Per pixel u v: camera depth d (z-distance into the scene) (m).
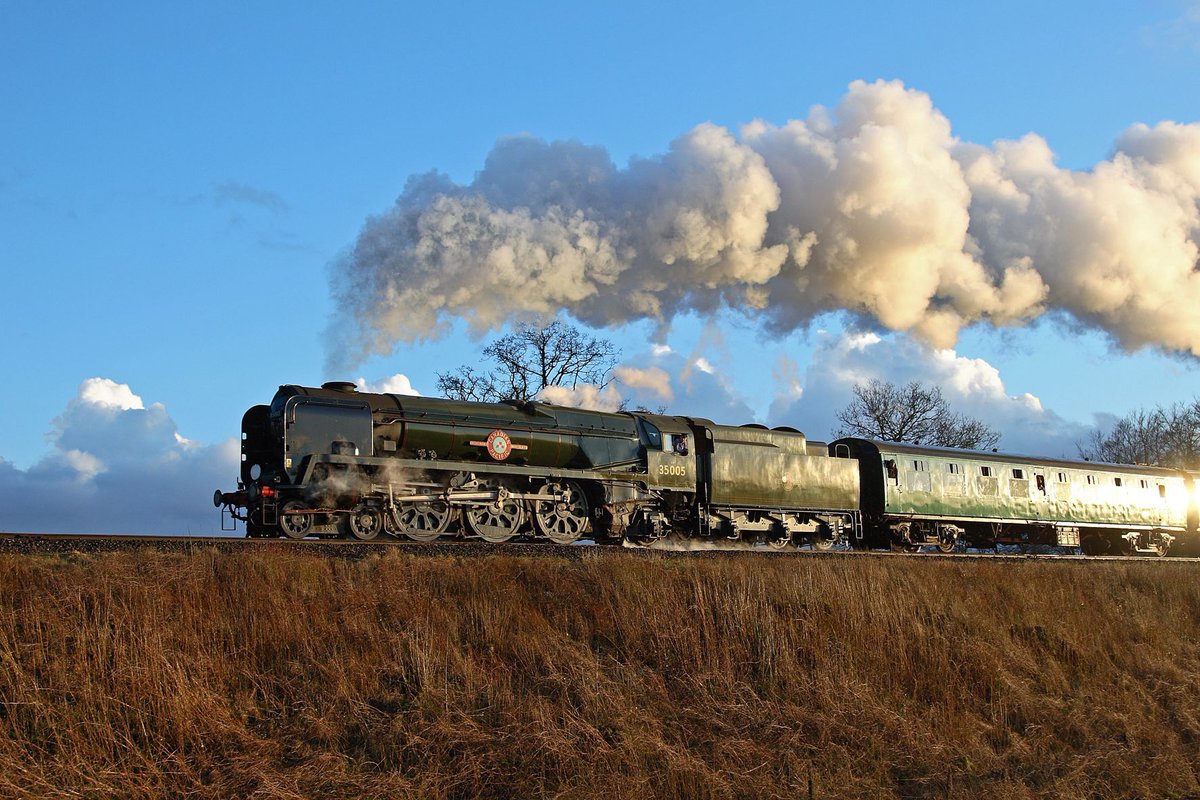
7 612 12.95
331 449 20.48
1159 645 20.59
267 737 12.73
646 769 13.23
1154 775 15.32
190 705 12.52
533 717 13.58
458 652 14.45
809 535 29.88
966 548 35.12
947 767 14.91
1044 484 36.16
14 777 11.16
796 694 15.74
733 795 13.27
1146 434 66.50
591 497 24.77
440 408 22.92
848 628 17.47
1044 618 20.30
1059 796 14.10
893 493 31.62
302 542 17.41
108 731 11.98
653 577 17.34
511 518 23.11
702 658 15.96
